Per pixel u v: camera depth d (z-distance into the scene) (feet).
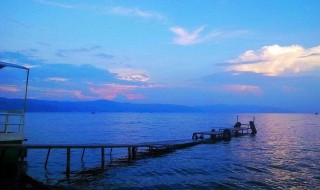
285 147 134.62
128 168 84.53
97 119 533.55
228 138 164.55
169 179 70.33
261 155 109.50
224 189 61.52
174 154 111.34
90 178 71.46
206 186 63.77
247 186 63.82
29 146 62.69
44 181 67.56
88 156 106.93
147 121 464.65
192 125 346.74
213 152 116.88
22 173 59.47
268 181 68.23
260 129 269.64
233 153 114.42
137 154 111.14
